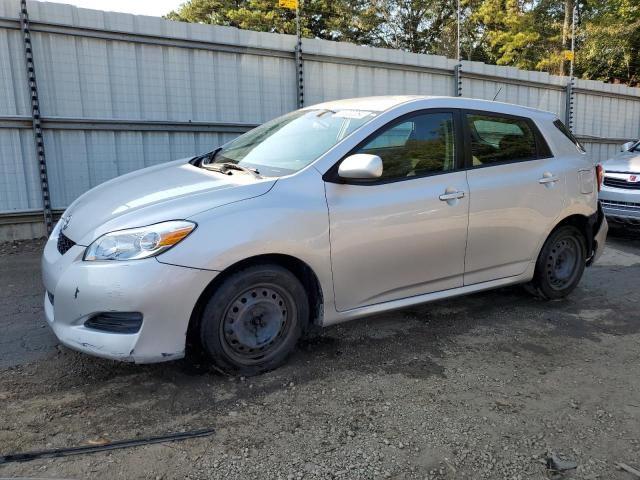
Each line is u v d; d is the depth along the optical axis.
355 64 8.93
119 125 7.04
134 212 3.04
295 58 8.29
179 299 2.91
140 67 7.12
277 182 3.28
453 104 4.05
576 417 2.97
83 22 6.64
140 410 2.90
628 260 6.63
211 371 3.33
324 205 3.33
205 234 2.97
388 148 3.67
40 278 5.24
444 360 3.62
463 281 4.09
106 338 2.89
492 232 4.12
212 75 7.65
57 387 3.13
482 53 30.97
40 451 2.53
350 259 3.45
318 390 3.17
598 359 3.72
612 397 3.20
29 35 6.33
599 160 13.77
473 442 2.71
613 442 2.75
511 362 3.63
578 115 12.97
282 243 3.15
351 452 2.60
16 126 6.45
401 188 3.65
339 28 31.44
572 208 4.61
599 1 24.64
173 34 7.24
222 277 3.10
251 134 4.43
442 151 3.93
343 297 3.49
